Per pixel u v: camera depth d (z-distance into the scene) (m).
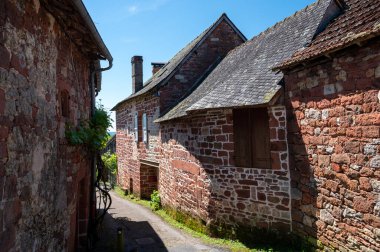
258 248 7.54
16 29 3.23
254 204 7.91
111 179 22.39
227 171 8.46
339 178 5.85
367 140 5.22
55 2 4.11
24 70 3.42
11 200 3.06
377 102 5.03
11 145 3.07
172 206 11.61
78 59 6.20
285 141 7.39
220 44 14.62
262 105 7.22
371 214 5.16
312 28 8.05
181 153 10.73
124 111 19.05
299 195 7.04
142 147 15.51
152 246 8.38
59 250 4.71
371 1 6.54
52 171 4.38
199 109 8.45
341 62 5.73
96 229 7.98
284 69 7.14
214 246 8.06
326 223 6.22
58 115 4.71
